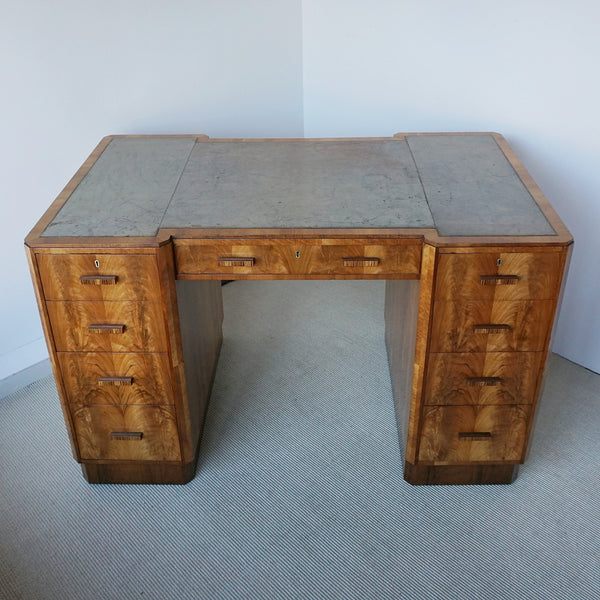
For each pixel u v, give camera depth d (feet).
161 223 5.57
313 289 9.33
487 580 5.51
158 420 6.07
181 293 5.74
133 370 5.81
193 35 7.93
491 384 5.81
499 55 7.29
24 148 6.97
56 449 6.89
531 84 7.18
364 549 5.79
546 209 5.75
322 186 6.23
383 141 7.22
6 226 7.11
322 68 9.06
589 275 7.45
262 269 5.59
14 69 6.63
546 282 5.37
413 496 6.30
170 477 6.42
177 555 5.77
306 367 7.88
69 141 7.30
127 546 5.86
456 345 5.65
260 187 6.23
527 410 5.96
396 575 5.57
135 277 5.39
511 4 6.96
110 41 7.23
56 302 5.51
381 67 8.43
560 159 7.29
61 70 6.96
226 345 8.24
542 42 6.91
